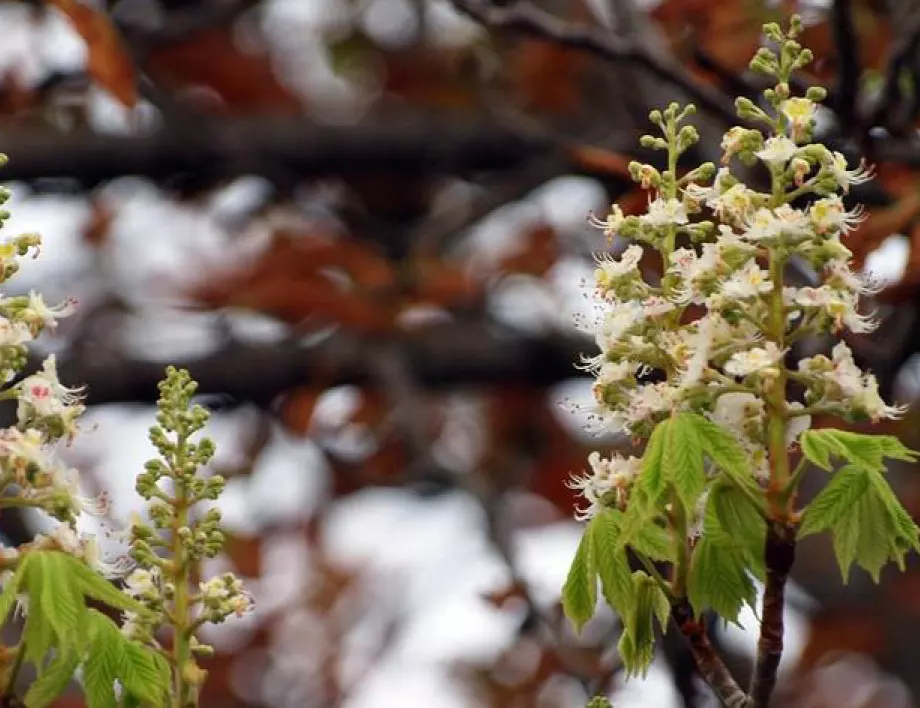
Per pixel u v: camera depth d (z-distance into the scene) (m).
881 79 9.12
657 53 9.20
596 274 4.71
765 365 4.46
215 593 4.62
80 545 4.50
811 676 16.50
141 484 4.68
